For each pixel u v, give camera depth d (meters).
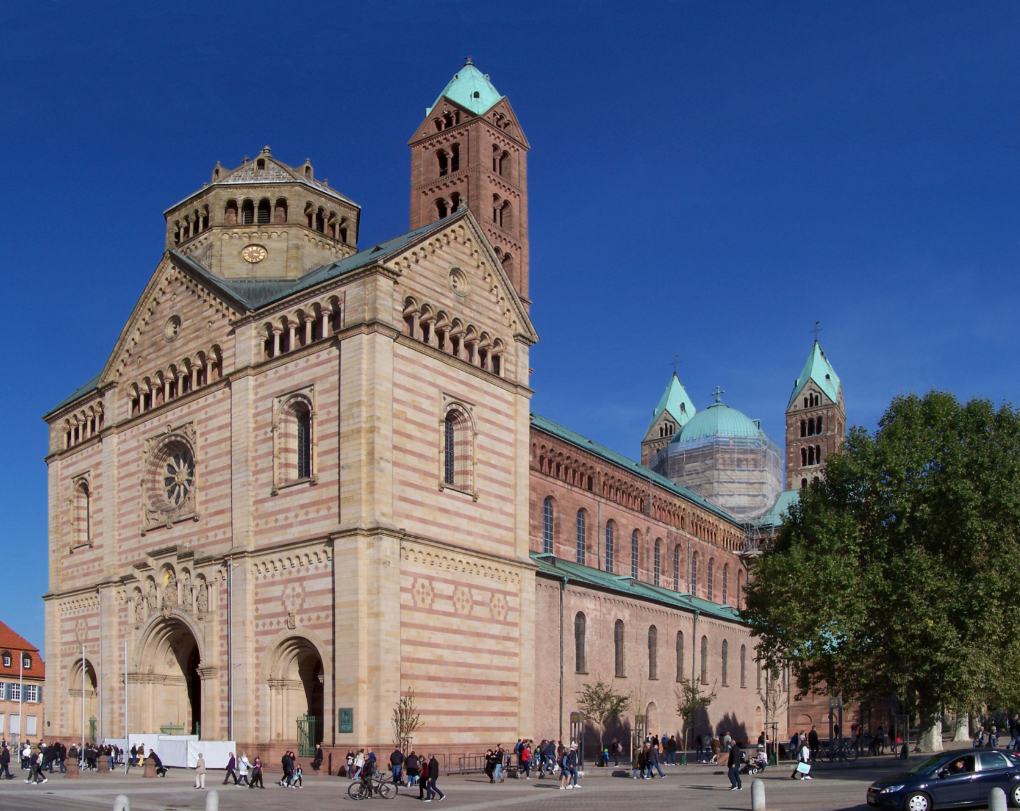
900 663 64.06
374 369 58.00
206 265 75.62
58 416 84.62
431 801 45.06
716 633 108.06
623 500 104.44
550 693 76.25
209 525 65.56
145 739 64.12
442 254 65.25
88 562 77.94
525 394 70.50
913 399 70.81
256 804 43.00
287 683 59.53
